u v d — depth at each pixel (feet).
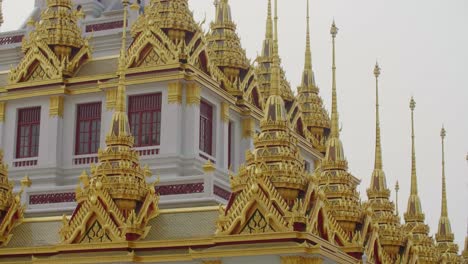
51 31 180.75
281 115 130.41
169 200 143.95
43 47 179.22
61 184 171.22
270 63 214.69
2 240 138.51
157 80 166.20
